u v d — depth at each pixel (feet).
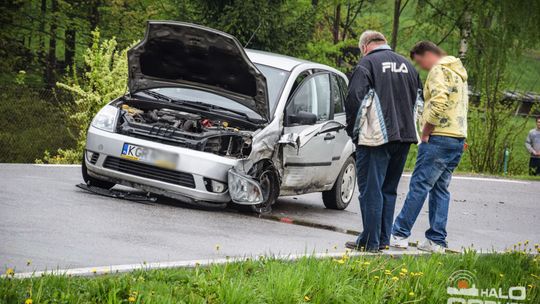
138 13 136.98
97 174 40.42
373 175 32.91
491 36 138.00
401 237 35.96
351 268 27.45
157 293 21.84
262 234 35.55
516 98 104.12
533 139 92.89
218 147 39.65
